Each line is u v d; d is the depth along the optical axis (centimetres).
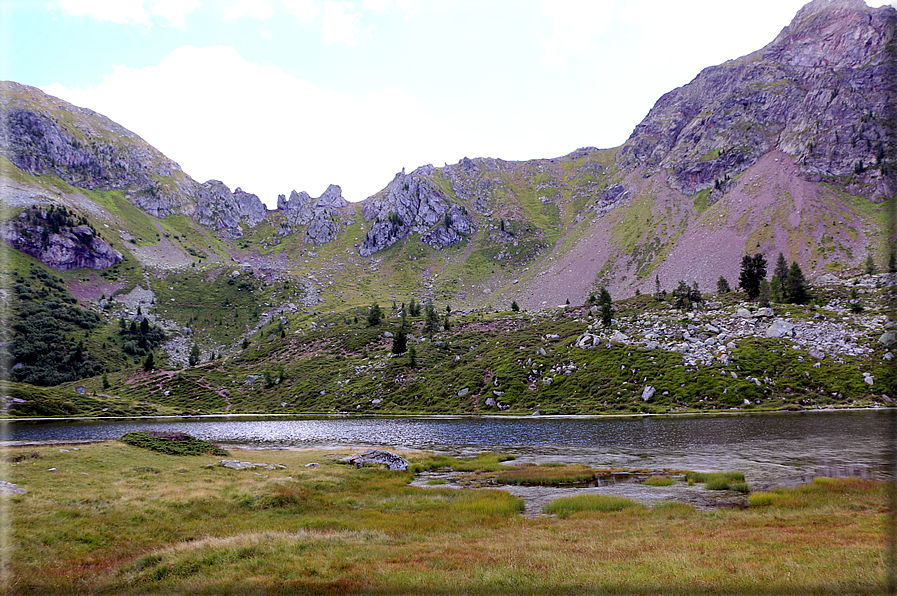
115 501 2861
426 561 2023
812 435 6228
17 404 11700
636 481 4138
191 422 10975
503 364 13525
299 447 6775
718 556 1920
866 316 12144
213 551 2175
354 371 15062
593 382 11581
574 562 1930
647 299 17838
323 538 2431
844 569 1662
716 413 9256
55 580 1873
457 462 5516
